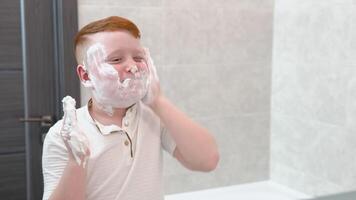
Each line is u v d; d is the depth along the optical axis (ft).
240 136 7.06
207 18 6.49
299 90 6.56
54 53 5.72
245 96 6.98
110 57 2.60
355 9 5.47
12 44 5.54
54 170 2.60
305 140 6.52
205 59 6.57
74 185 2.39
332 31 5.86
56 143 2.61
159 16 6.15
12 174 5.75
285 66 6.82
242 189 7.08
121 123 2.77
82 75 2.76
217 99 6.77
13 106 5.65
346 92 5.68
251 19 6.82
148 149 2.81
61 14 5.52
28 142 5.75
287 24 6.70
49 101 5.77
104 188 2.63
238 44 6.79
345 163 5.78
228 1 6.60
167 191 6.65
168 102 2.79
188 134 2.72
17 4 5.51
